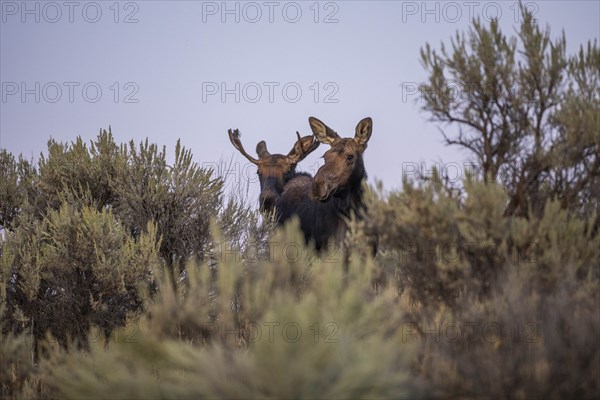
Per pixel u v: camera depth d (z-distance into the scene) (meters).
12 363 16.97
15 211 27.72
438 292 17.27
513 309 14.86
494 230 16.77
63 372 15.30
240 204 26.89
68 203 26.25
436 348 14.61
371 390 12.43
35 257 23.56
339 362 12.62
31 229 25.14
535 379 13.38
